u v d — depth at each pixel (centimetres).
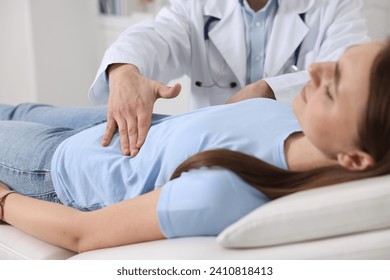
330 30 178
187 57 183
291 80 161
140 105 131
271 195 101
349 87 93
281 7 177
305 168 105
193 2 183
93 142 131
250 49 179
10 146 145
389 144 93
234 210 98
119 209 107
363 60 94
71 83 338
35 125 153
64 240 114
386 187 88
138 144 124
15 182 144
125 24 319
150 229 102
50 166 137
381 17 232
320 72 99
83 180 129
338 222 88
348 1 182
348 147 96
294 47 176
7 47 330
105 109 164
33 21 312
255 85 159
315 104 97
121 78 140
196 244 96
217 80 182
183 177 102
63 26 326
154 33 171
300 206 89
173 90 130
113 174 122
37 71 320
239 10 178
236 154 101
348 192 89
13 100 338
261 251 90
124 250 102
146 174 118
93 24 339
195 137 113
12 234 126
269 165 102
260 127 114
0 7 322
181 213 98
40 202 123
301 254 88
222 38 177
